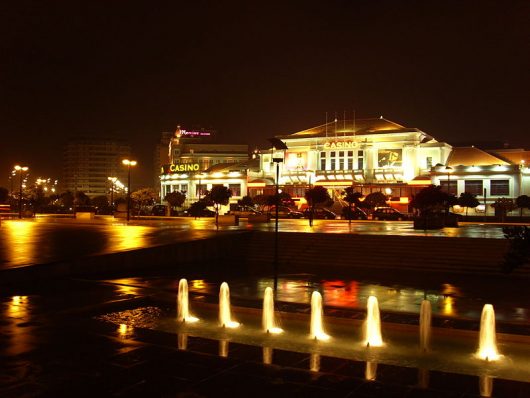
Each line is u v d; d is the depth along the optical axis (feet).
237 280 64.54
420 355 31.96
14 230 122.52
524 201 213.87
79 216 194.08
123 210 225.56
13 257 69.56
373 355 31.91
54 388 25.09
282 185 320.50
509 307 47.01
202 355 31.22
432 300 50.83
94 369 28.07
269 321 40.73
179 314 43.09
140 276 66.59
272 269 76.43
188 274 69.67
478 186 270.87
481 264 72.90
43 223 160.66
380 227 134.31
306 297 51.85
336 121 349.61
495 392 25.43
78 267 64.85
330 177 318.65
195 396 24.35
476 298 52.06
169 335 36.14
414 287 59.47
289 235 94.94
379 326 37.45
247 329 38.29
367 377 27.58
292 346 33.73
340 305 47.11
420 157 309.63
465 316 42.39
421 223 124.06
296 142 340.18
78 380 26.30
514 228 36.94
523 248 36.06
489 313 35.29
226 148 501.15
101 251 76.64
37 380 26.18
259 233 98.37
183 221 180.45
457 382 26.94
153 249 76.84
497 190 266.57
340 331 37.78
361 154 322.34
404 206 281.95
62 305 44.60
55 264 61.82
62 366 28.48
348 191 209.97
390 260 79.05
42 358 29.86
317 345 34.01
